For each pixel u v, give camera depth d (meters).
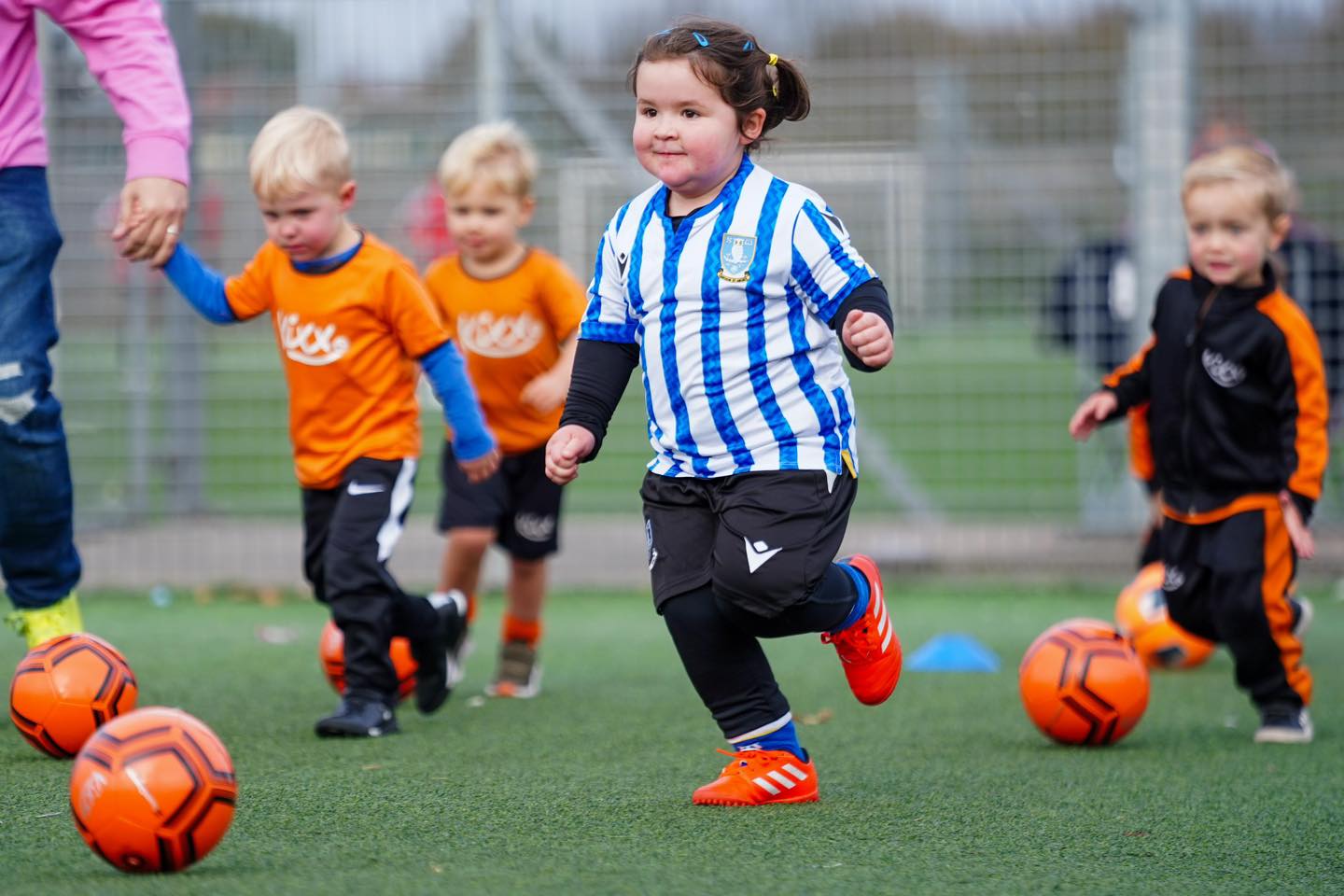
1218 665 22.77
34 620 16.52
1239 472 17.12
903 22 30.94
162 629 25.86
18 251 15.45
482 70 30.14
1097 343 31.22
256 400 34.50
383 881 10.70
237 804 13.28
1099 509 32.25
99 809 10.56
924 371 32.81
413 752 15.87
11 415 15.45
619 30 30.73
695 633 12.99
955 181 31.31
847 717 18.42
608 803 13.45
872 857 11.65
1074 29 30.78
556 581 31.39
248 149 30.83
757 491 12.55
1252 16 30.81
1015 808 13.43
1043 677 16.38
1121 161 30.89
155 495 32.09
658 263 12.95
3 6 15.33
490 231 20.36
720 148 12.77
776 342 12.74
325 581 17.77
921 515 32.81
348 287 16.92
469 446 17.53
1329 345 29.81
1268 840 12.35
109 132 31.55
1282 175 17.22
